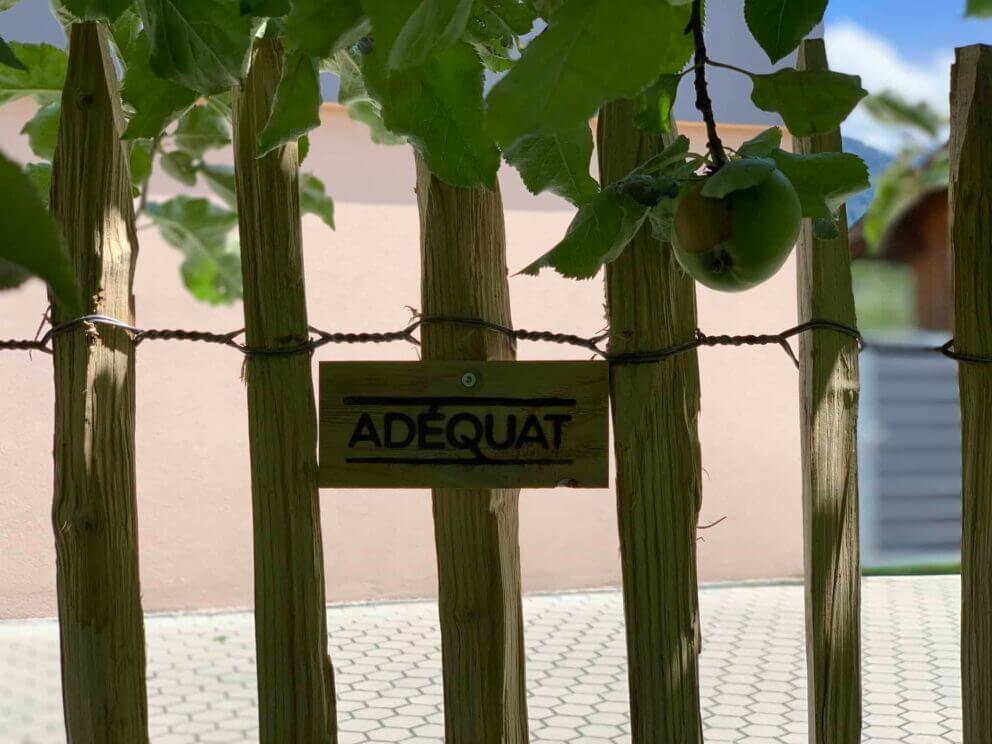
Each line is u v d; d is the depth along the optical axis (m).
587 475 1.54
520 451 1.54
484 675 1.59
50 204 1.58
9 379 5.23
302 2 0.94
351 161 5.57
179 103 1.33
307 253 5.52
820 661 1.62
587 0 0.62
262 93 1.57
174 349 5.44
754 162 1.07
